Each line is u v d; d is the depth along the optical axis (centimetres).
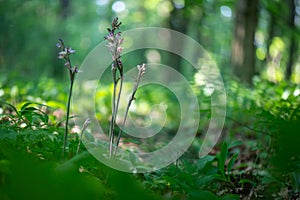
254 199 271
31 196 76
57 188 78
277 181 259
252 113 389
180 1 1333
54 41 1795
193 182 251
